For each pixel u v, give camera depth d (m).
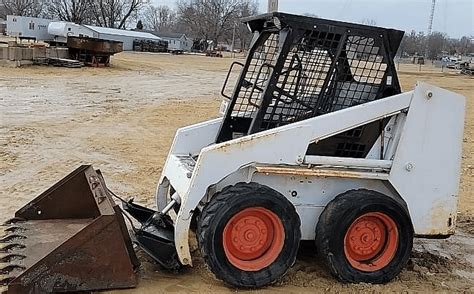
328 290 5.15
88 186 5.71
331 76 5.46
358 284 5.26
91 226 4.64
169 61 49.69
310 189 5.35
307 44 5.37
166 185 6.14
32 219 5.70
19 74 26.25
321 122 5.16
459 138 5.52
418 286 5.38
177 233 4.97
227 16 108.88
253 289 5.06
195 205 4.95
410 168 5.42
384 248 5.40
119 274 4.76
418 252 6.41
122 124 14.80
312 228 5.41
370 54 5.51
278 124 5.46
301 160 5.14
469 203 8.77
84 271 4.64
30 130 13.05
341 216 5.14
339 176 5.25
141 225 5.49
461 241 6.89
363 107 5.25
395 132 5.43
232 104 6.15
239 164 5.00
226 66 45.88
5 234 5.84
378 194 5.30
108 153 11.21
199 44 97.94
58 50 32.91
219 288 5.07
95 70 31.91
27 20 50.22
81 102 18.61
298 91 5.45
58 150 11.17
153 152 11.57
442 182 5.52
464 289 5.40
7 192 8.02
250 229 5.05
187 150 6.19
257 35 5.97
